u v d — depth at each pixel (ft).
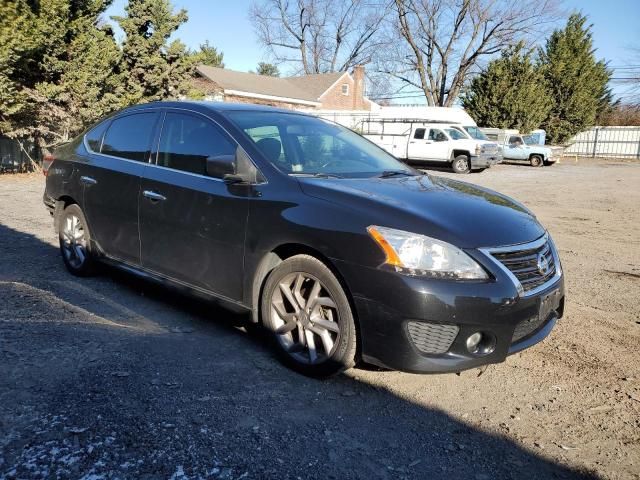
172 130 14.66
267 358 12.12
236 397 10.28
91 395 9.84
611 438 9.68
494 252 10.25
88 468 7.83
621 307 16.79
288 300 11.58
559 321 15.37
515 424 10.00
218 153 13.29
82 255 17.33
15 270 18.12
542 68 116.88
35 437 8.45
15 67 47.29
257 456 8.49
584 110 126.11
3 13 43.65
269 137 13.38
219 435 8.95
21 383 10.07
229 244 12.37
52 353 11.43
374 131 96.17
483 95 115.75
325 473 8.24
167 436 8.78
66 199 17.88
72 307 14.71
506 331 10.18
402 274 9.87
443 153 78.64
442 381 11.54
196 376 11.00
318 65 176.96
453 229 10.28
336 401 10.44
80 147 17.79
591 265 22.44
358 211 10.63
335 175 12.82
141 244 14.75
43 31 47.16
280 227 11.39
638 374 12.16
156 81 59.21
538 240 11.34
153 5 58.44
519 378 11.84
